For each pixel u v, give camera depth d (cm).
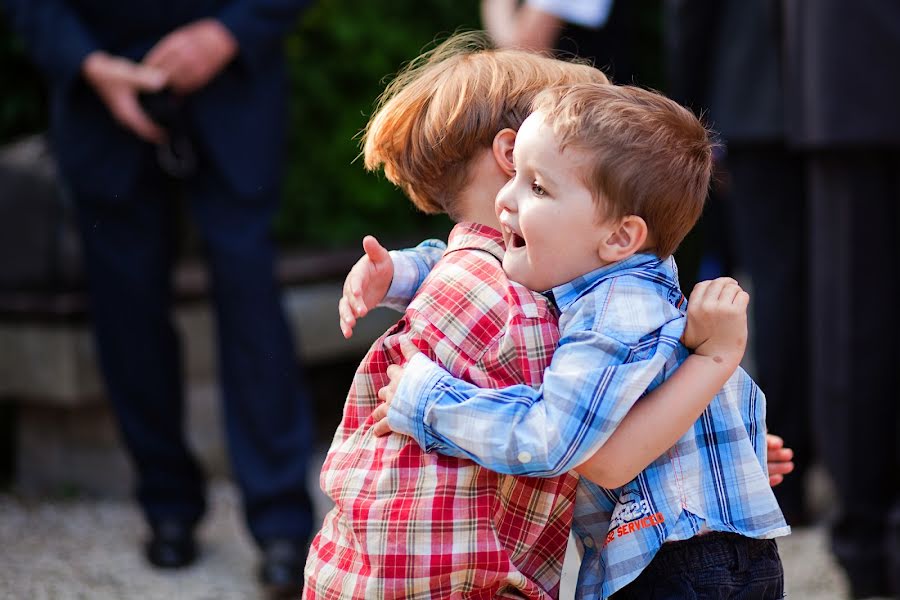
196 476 669
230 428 624
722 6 660
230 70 616
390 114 337
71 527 716
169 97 610
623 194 284
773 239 678
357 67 1028
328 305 853
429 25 1071
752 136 657
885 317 591
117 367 649
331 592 303
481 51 351
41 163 754
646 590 302
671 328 291
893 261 591
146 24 618
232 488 791
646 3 1112
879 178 585
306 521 623
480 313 302
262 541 612
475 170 324
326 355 855
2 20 898
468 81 325
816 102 574
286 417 625
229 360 620
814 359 611
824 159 591
